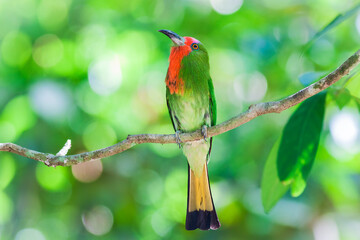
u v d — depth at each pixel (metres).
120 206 11.12
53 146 10.34
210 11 12.55
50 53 11.91
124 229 11.48
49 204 11.38
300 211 11.06
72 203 11.27
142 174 11.59
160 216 13.22
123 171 10.98
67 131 10.44
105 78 11.94
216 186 11.89
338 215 11.90
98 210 11.48
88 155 6.36
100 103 11.52
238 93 12.61
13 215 11.30
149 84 12.16
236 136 12.06
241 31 12.60
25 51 11.91
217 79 12.62
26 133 10.16
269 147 11.87
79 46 12.13
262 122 11.95
